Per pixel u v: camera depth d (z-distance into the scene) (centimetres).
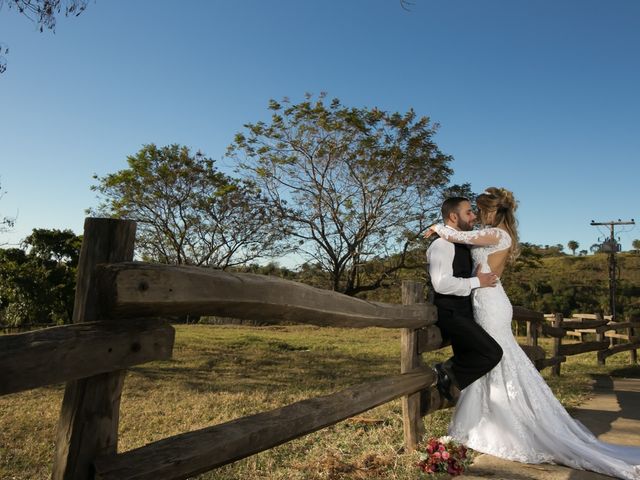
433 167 2150
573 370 1026
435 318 397
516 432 347
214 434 220
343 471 342
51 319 2312
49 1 755
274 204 2295
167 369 891
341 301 295
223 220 2548
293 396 657
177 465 196
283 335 1759
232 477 346
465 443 362
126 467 180
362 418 495
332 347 1383
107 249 186
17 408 591
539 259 2541
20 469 382
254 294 231
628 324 1254
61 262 2586
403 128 2131
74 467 174
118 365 178
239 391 698
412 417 381
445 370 376
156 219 2661
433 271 371
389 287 2356
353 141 2147
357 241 2247
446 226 384
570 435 346
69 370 162
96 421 178
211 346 1286
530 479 317
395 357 1159
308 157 2233
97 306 181
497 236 368
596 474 325
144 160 2545
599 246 2872
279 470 352
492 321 363
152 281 183
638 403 591
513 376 355
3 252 2488
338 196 2256
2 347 146
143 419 535
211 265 2653
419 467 336
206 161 2619
